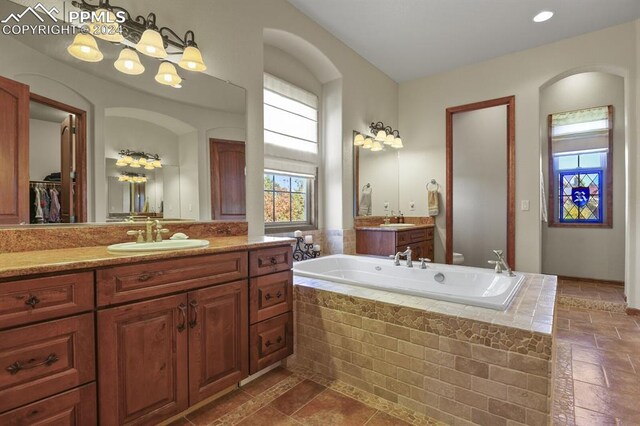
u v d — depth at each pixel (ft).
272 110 9.76
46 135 5.06
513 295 5.93
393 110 14.38
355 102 11.91
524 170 11.82
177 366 4.80
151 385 4.51
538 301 5.64
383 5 9.12
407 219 14.60
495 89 12.37
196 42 6.91
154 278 4.52
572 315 10.11
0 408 3.31
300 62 10.76
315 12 9.45
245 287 5.77
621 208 13.16
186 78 6.82
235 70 7.71
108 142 5.74
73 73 5.32
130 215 6.00
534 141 11.63
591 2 8.95
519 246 11.94
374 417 5.32
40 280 3.56
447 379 5.10
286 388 6.17
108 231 5.72
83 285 3.88
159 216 6.40
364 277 9.65
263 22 8.35
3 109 4.66
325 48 10.33
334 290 6.53
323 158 11.69
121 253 4.58
